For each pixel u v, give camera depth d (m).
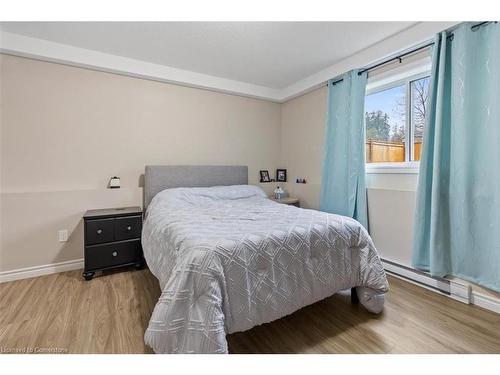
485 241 1.92
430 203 2.26
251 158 4.01
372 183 2.88
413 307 1.99
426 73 2.53
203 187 3.34
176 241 1.60
